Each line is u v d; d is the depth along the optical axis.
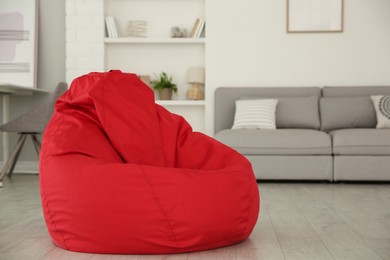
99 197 2.14
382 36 6.01
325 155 4.98
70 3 6.06
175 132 2.69
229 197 2.22
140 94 2.61
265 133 5.02
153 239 2.15
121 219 2.13
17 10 6.13
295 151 4.96
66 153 2.30
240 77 6.07
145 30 6.25
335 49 6.04
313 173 4.97
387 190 4.47
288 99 5.61
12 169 5.59
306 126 5.51
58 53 6.21
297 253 2.23
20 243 2.42
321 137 4.98
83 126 2.43
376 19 6.01
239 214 2.26
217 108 5.84
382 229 2.75
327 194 4.19
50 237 2.55
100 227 2.15
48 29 6.21
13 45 6.12
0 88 5.21
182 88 6.34
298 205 3.59
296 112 5.52
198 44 6.30
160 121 2.69
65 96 2.56
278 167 4.97
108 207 2.13
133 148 2.46
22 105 6.19
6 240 2.49
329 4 6.04
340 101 5.55
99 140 2.42
